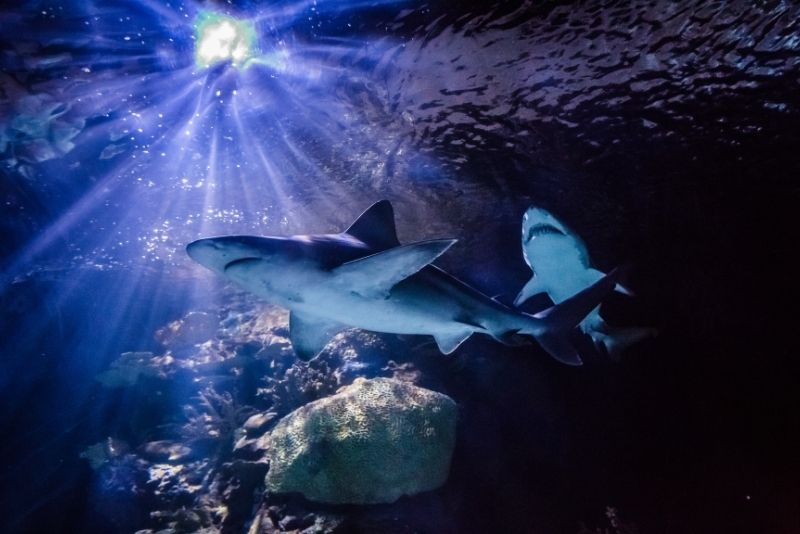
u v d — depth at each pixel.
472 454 5.73
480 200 8.69
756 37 5.25
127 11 5.02
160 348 8.70
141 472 5.92
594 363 9.88
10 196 7.96
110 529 5.50
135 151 7.82
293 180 8.66
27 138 6.73
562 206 8.92
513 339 4.69
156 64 5.91
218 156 8.17
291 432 5.00
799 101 6.17
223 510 5.24
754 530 8.99
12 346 7.79
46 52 5.23
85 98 6.20
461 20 5.15
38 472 6.35
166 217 9.46
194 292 10.36
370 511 4.51
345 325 4.29
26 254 8.69
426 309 4.03
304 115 7.09
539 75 5.87
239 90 6.71
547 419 7.52
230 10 5.32
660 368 11.05
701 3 4.86
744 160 7.48
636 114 6.48
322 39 5.63
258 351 7.56
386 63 5.84
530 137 7.00
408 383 5.55
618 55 5.54
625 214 9.20
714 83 5.90
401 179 8.18
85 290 8.90
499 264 10.50
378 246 4.02
